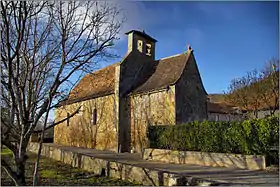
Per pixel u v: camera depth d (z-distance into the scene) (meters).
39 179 11.76
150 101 21.03
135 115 22.16
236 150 12.77
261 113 29.47
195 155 14.20
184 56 22.20
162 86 20.28
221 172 10.95
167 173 10.01
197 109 20.92
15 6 4.84
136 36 25.59
